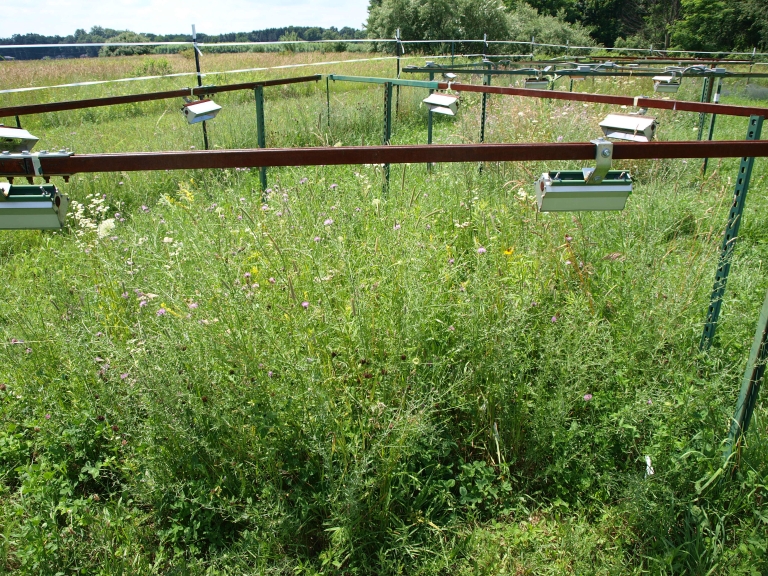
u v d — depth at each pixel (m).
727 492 2.46
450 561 2.26
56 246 5.09
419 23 30.47
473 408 2.78
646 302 3.29
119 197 6.52
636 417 2.64
